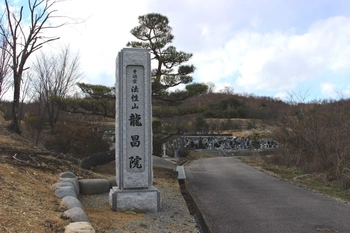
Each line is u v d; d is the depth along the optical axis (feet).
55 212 17.49
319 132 46.93
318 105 59.77
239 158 91.71
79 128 46.50
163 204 26.94
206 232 20.88
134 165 24.30
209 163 75.36
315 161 45.11
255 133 140.97
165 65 51.06
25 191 19.76
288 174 47.73
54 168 29.22
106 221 20.03
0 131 38.01
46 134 61.11
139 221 21.01
